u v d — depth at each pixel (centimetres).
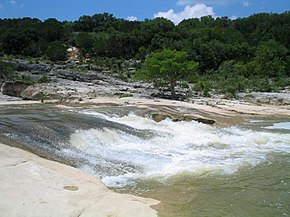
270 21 13138
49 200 873
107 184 1221
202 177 1331
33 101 3288
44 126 1627
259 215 994
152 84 5491
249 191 1191
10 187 917
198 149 1798
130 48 10188
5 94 3816
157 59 4347
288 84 6397
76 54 9831
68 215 812
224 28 13425
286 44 10819
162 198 1101
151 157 1571
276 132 2378
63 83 4606
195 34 11344
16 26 11862
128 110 2586
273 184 1269
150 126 2230
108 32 12394
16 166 1059
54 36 10906
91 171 1302
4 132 1452
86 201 889
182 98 4281
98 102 3172
